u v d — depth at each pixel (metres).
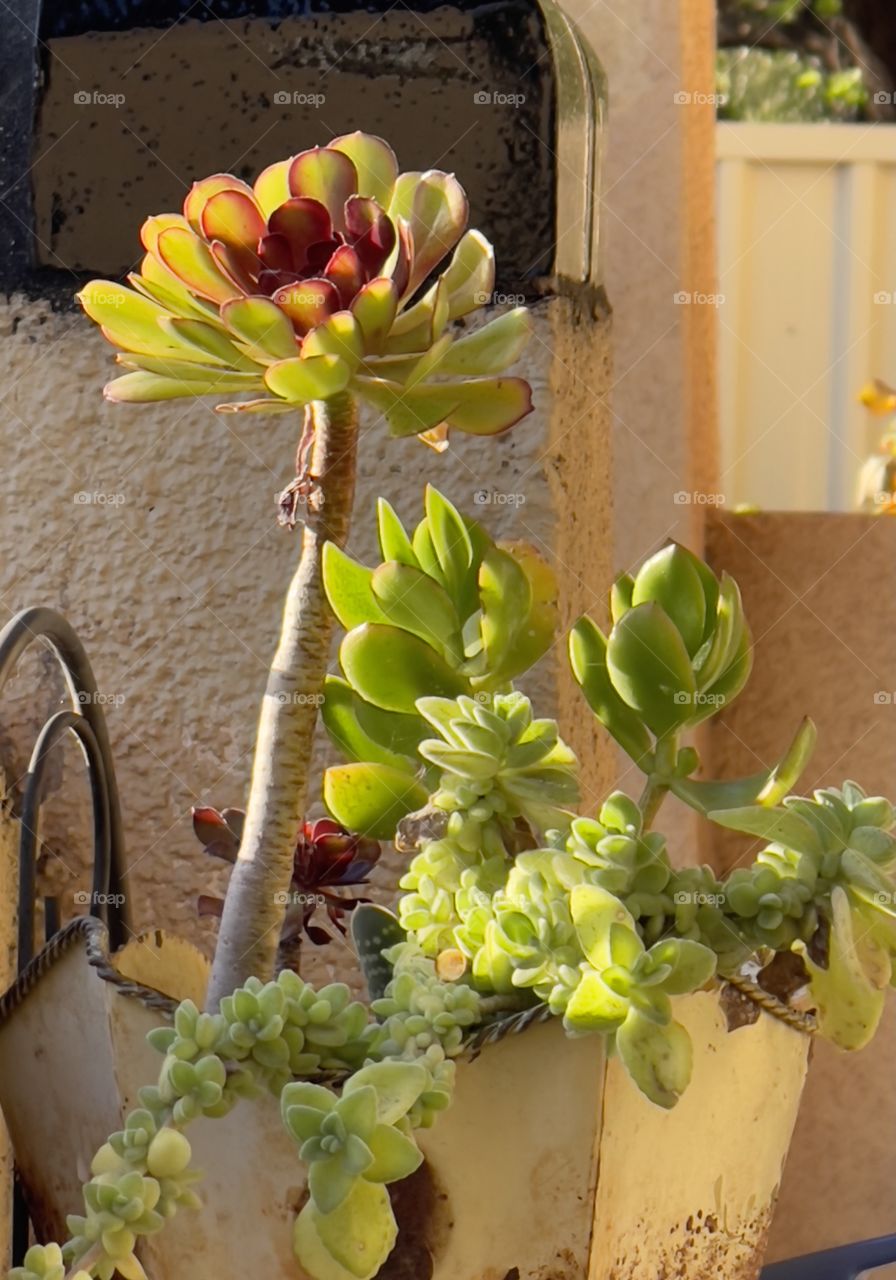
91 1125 1.05
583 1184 1.00
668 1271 1.04
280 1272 1.01
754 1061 1.04
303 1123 0.96
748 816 1.02
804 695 1.62
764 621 1.64
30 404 1.38
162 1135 0.97
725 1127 1.04
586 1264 1.01
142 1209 0.97
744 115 5.38
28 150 1.36
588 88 1.43
